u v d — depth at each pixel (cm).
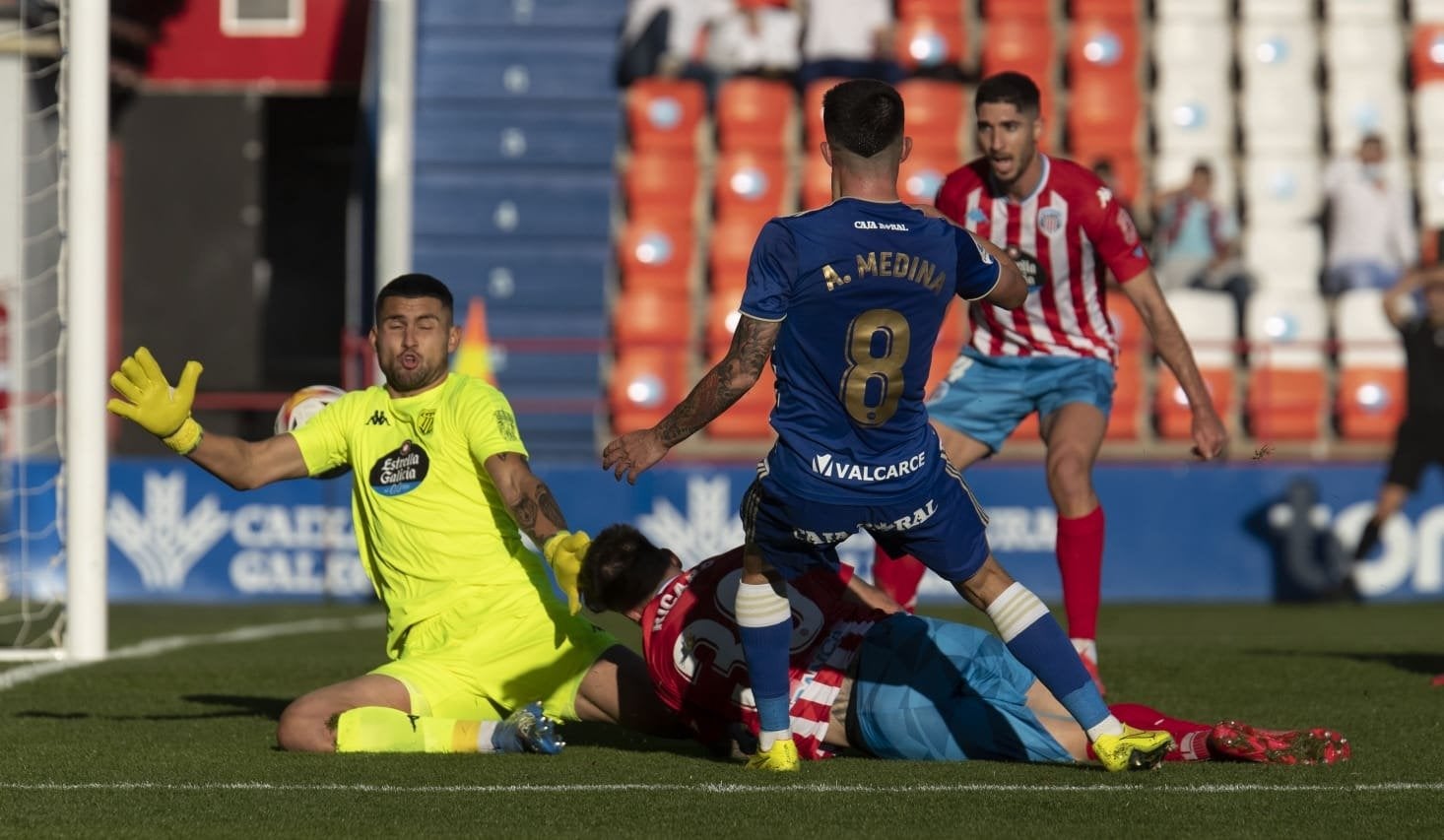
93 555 3148
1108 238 2500
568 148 6269
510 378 5784
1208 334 5531
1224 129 6194
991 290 1827
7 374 5444
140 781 1819
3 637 3884
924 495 1783
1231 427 5462
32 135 5709
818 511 1784
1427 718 2322
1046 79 6312
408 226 5303
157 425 2047
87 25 3083
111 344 6200
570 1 6488
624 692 2084
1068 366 2592
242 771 1880
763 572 1848
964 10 6475
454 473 2106
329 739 2031
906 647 1956
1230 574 4769
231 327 6203
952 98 6188
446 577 2109
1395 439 4712
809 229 1747
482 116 6328
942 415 2648
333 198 6462
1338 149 6181
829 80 6253
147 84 6178
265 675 2909
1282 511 4772
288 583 4809
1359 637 3659
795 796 1719
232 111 6178
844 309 1741
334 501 4806
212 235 6206
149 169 6206
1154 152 6212
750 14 6338
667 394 5484
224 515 4825
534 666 2108
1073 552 2492
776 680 1862
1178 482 4778
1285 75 6291
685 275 5884
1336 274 5728
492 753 2016
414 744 2028
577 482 4750
